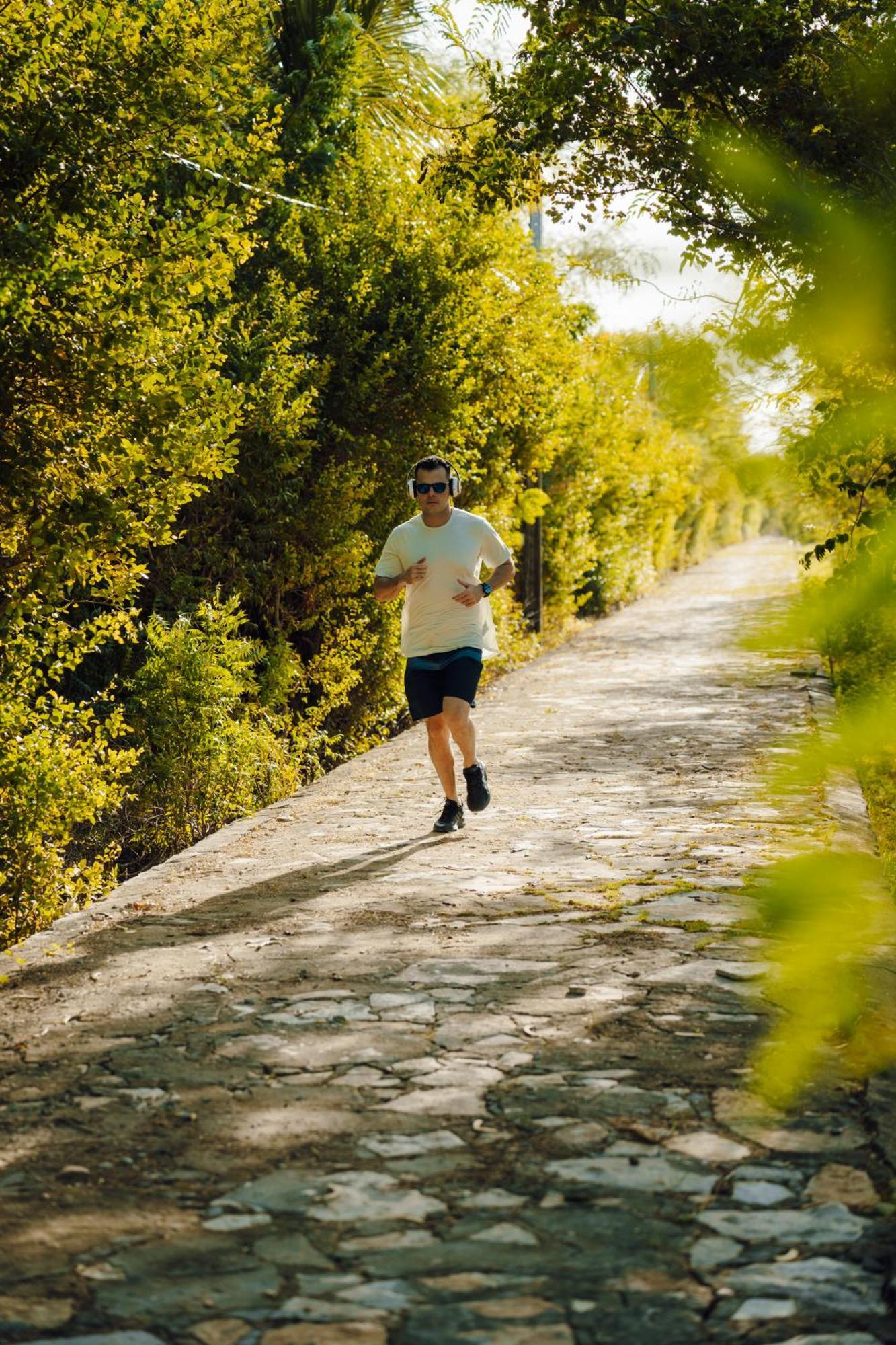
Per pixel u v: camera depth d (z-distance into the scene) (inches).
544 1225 119.3
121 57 236.2
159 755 368.2
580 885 253.8
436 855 290.5
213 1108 149.5
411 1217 121.9
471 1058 162.4
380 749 461.1
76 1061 166.9
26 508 247.9
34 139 232.1
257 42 297.1
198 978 201.0
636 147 164.6
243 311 443.8
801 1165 130.1
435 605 309.3
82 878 311.3
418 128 521.0
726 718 492.1
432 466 303.4
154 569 429.4
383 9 521.0
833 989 51.1
